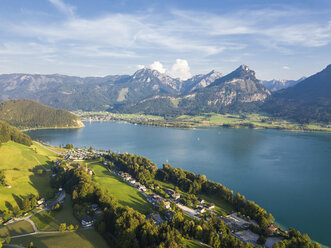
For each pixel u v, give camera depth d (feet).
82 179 570.46
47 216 449.89
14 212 448.65
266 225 461.78
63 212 468.75
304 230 480.64
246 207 516.73
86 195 499.92
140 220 381.81
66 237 370.32
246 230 448.65
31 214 458.50
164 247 323.57
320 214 544.21
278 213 546.67
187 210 530.27
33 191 569.64
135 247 338.34
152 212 484.74
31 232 389.80
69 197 549.54
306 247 353.51
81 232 388.16
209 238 372.58
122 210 410.72
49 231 393.09
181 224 405.18
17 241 358.43
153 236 352.28
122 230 357.61
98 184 571.28
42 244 347.56
